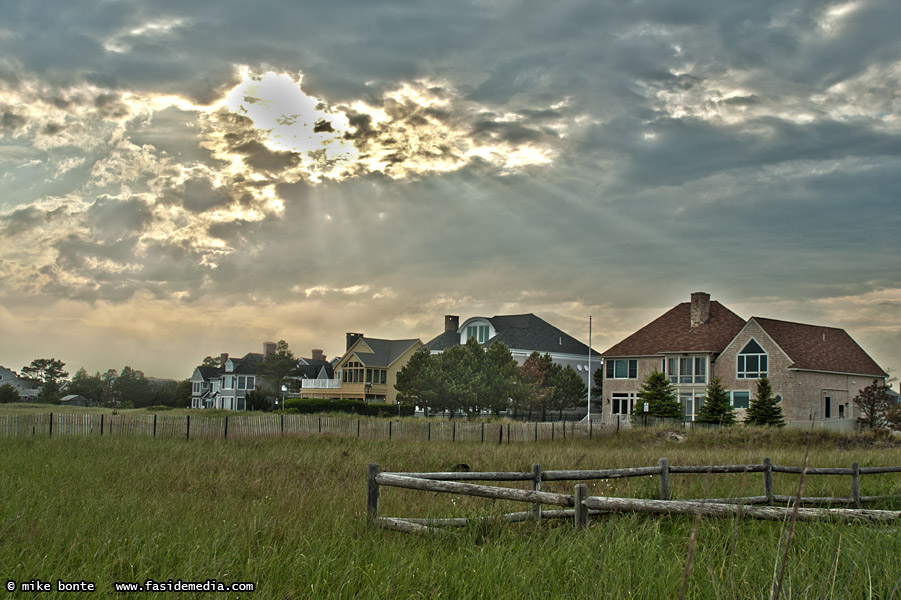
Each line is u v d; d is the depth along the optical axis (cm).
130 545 704
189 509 941
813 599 567
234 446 2456
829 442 3494
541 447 2823
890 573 630
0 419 3073
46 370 13475
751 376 5147
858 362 5400
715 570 637
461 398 5553
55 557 671
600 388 6888
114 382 10769
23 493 1052
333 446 2552
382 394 7512
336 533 791
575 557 683
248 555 700
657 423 4662
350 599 601
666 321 6003
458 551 727
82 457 1823
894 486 1414
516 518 854
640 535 764
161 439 2741
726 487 1241
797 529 794
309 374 8756
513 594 605
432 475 902
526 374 6034
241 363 9044
